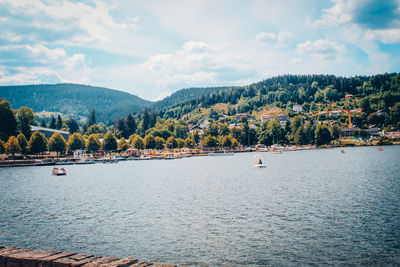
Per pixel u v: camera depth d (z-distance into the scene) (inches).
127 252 1252.5
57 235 1472.7
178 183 3240.7
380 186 2657.5
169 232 1492.4
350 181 3019.2
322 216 1716.3
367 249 1243.2
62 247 1314.0
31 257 842.8
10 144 5964.6
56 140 7244.1
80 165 6732.3
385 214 1720.0
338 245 1290.6
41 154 7687.0
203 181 3339.1
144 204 2151.8
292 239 1368.1
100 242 1369.3
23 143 6427.2
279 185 2874.0
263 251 1245.1
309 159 6427.2
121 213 1894.7
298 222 1614.2
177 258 1189.1
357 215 1718.8
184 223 1638.8
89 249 1289.4
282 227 1536.7
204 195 2440.9
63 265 805.2
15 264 848.9
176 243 1342.3
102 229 1560.0
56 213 1923.0
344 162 5369.1
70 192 2787.9
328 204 2000.5
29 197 2541.8
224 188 2780.5
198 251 1252.5
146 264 809.5
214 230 1510.8
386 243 1298.0
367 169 4114.2
